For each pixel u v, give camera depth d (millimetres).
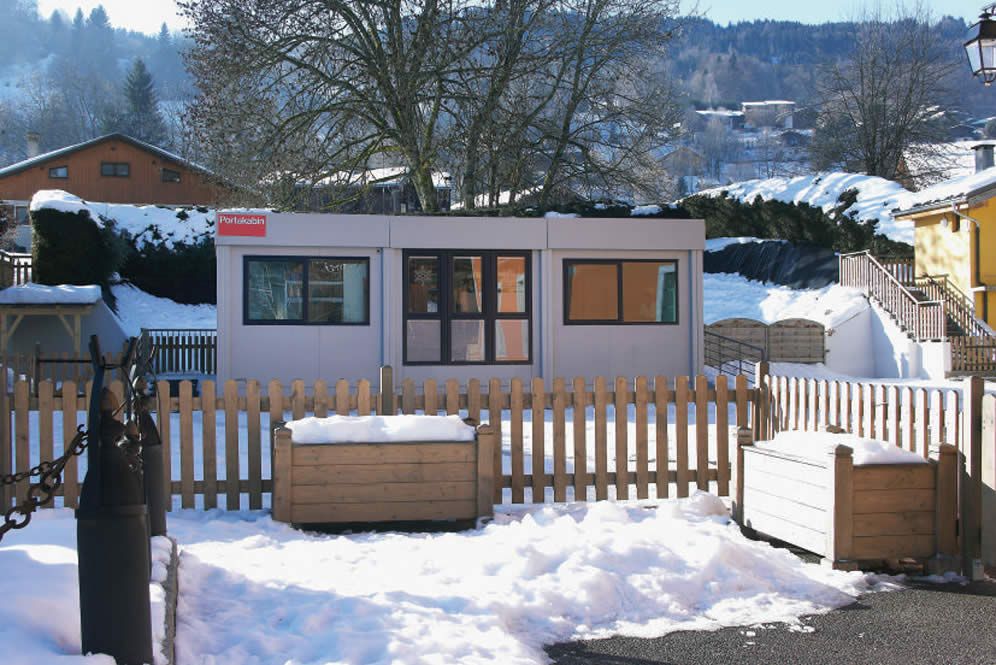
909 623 5359
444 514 7523
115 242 36750
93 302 27266
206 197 56469
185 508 8094
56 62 141125
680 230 19859
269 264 18797
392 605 5078
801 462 6703
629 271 19891
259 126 27266
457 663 4328
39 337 30781
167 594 4621
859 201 38281
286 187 27562
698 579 5871
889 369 29641
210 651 4527
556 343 19578
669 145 33969
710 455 11055
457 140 28922
